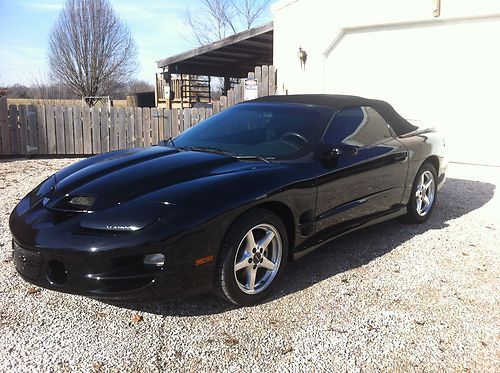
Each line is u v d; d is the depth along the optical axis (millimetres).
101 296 2838
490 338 3020
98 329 3020
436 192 5547
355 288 3666
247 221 3213
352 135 4340
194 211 2977
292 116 4301
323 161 3881
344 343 2926
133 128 10344
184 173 3395
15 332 2953
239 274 3291
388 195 4680
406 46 9328
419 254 4398
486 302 3488
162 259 2885
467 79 8703
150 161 3664
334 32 10273
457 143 9016
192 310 3291
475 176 7980
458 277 3906
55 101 23688
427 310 3352
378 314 3279
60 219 3072
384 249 4520
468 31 8531
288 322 3156
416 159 5004
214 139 4297
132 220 2883
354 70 10180
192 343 2895
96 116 10117
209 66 19641
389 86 9719
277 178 3467
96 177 3443
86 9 26422
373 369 2688
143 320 3143
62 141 10055
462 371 2689
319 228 3867
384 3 9398
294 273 3938
